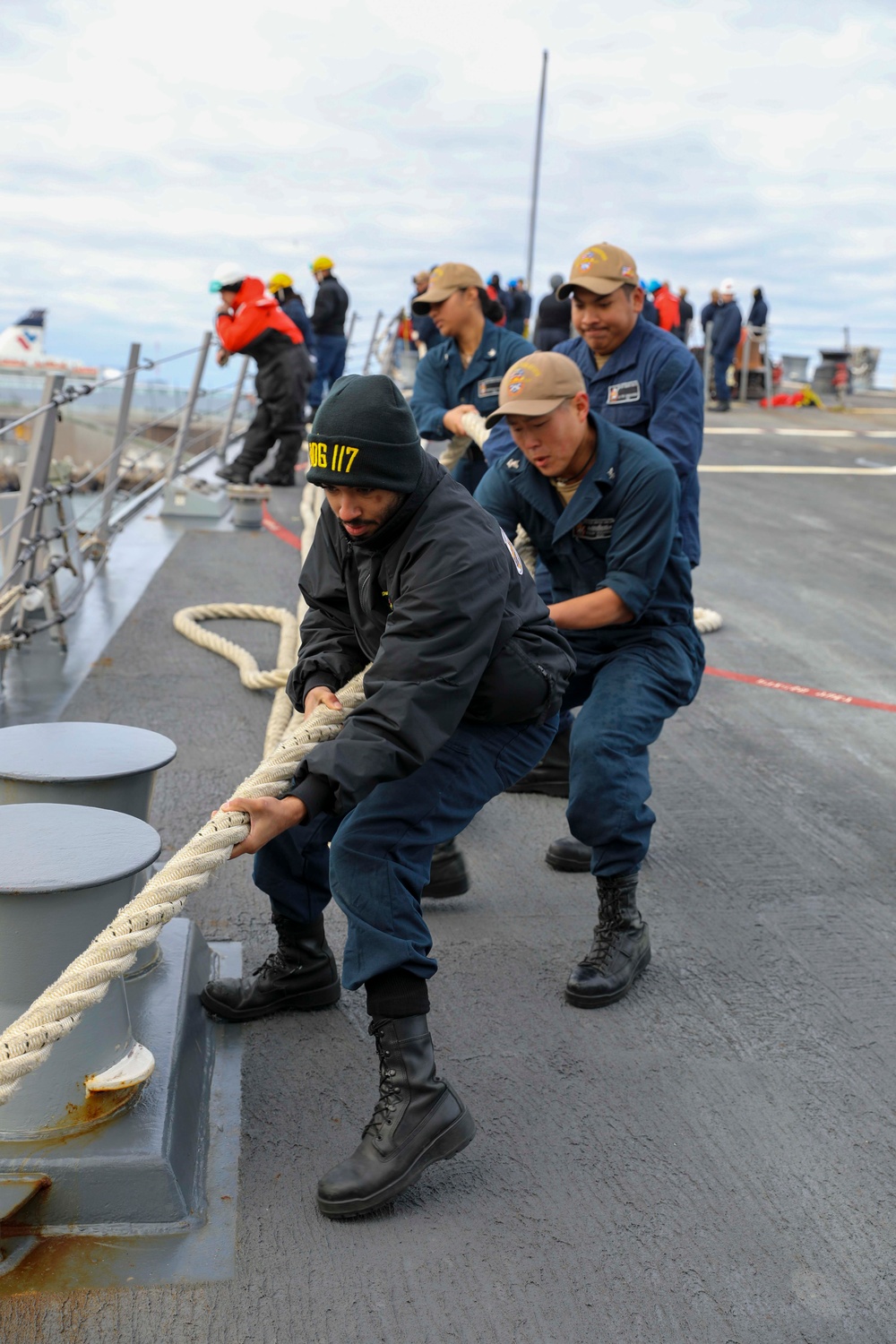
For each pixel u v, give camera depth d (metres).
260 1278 2.04
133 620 6.21
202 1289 2.00
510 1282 2.06
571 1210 2.25
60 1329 1.91
